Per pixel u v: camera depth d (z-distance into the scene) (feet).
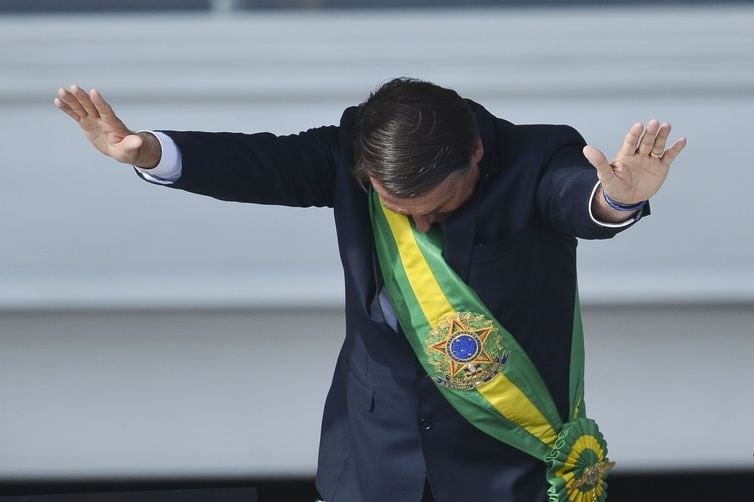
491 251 23.93
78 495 41.04
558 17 38.60
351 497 26.73
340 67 38.88
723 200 39.83
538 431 25.45
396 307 24.57
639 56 38.78
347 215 24.76
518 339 24.73
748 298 39.63
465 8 38.88
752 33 38.50
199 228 39.96
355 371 25.96
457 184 22.50
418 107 21.86
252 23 38.52
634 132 20.57
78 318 40.45
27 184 39.58
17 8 38.52
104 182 39.60
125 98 38.99
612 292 39.60
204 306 39.58
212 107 39.22
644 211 22.26
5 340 40.68
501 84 38.99
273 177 25.08
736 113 39.19
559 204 23.16
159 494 41.14
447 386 24.72
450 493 25.62
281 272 39.96
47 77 38.63
